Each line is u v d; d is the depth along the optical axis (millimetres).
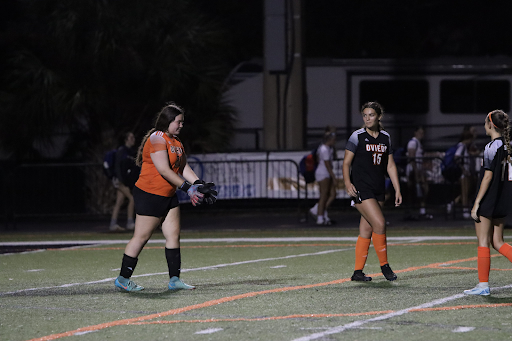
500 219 25250
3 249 45125
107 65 62594
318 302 24094
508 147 24391
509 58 82062
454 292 25641
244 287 27766
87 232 54969
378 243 28203
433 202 61094
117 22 63250
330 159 55594
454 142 81500
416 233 51000
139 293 26672
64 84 63375
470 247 41312
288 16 72812
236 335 19516
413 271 31406
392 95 81312
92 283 29703
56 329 20719
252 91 79438
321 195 55938
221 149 67938
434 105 81375
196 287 28000
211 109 68812
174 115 26328
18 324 21469
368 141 27891
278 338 19062
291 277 30547
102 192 65938
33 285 29484
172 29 66000
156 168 26125
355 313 22188
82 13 62969
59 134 67375
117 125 67750
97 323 21438
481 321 20812
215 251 42188
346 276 30484
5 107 64688
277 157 64688
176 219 27391
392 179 28172
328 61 80938
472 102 81625
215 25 68125
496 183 24438
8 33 65688
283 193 64125
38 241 50094
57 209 63531
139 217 26797
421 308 22781
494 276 29453
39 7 65312
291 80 73062
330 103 80938
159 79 64500
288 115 73188
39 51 65562
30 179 63062
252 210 64688
